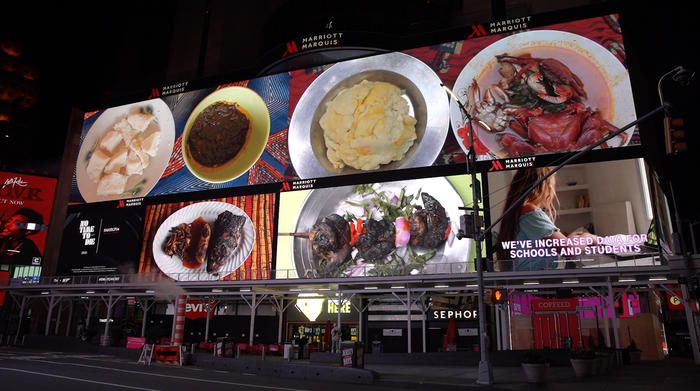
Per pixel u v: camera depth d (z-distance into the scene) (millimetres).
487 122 43281
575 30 43594
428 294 36062
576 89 41625
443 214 41562
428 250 40844
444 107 45438
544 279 30250
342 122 48844
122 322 46344
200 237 49844
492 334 36094
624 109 39562
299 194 47594
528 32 45094
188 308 45531
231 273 46969
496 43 45781
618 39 41938
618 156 37812
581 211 37406
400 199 43562
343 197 45781
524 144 41375
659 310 37406
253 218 48375
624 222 35750
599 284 29031
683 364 25734
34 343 39406
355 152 47156
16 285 45531
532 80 43250
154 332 31953
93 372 19031
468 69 45906
